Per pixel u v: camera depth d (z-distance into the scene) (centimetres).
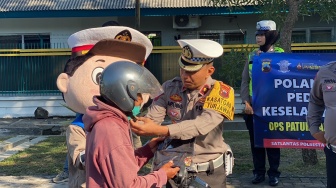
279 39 809
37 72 1403
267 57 676
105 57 418
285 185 680
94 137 289
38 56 1397
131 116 318
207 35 1484
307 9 828
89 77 409
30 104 1411
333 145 434
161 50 1349
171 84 415
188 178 368
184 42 393
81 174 397
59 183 712
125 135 293
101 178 286
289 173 742
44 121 1342
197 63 391
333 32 1440
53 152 927
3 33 1488
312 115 465
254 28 1460
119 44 411
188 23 1438
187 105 404
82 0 1453
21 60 1400
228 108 393
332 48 1292
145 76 309
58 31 1481
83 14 1389
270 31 693
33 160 862
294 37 1461
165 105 417
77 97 409
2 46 1483
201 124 378
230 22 1468
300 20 1446
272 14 817
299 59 670
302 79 666
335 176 437
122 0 1439
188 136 377
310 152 782
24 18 1474
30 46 1472
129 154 287
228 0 898
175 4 1373
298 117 666
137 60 429
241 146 958
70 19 1473
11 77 1406
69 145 394
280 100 669
